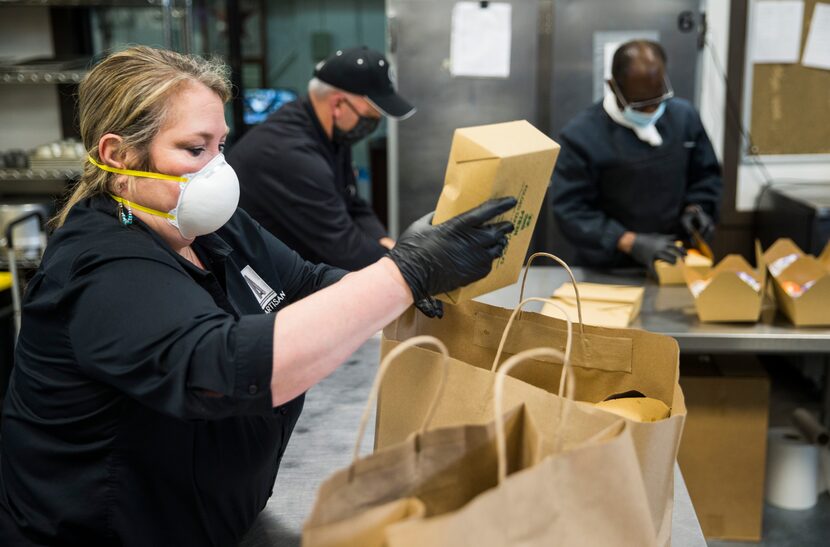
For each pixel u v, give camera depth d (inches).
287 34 191.5
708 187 115.7
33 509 44.5
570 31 146.6
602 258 109.2
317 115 94.0
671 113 111.1
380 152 188.7
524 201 42.7
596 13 145.8
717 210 116.3
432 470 33.3
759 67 152.0
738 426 97.1
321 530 29.1
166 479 44.1
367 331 40.0
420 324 50.2
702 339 84.7
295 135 92.6
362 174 192.9
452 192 41.5
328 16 190.4
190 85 43.0
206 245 50.8
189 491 44.7
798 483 106.0
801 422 113.3
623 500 34.1
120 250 40.8
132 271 40.0
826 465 109.4
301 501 52.9
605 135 109.7
